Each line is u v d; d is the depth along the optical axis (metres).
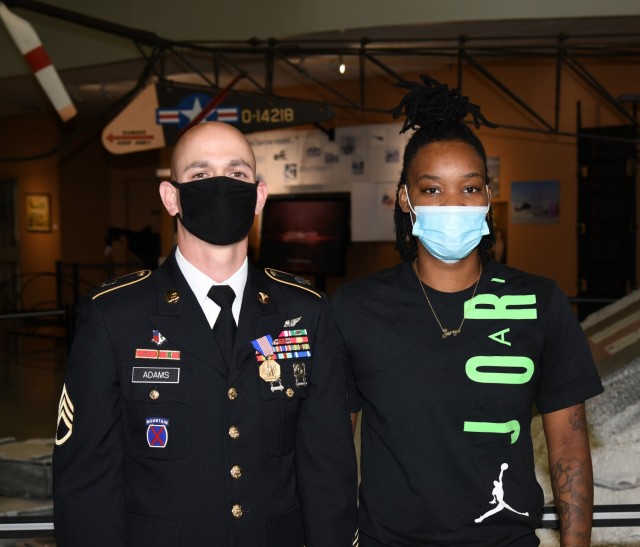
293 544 1.70
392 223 9.55
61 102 6.01
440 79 9.17
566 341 1.79
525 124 8.66
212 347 1.66
